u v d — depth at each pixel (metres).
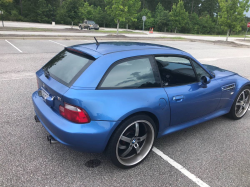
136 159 2.75
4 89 5.32
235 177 2.65
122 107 2.36
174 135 3.60
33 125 3.68
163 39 22.70
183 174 2.65
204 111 3.44
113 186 2.39
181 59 3.10
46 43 13.91
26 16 52.81
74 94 2.25
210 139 3.52
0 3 24.03
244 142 3.48
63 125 2.29
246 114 4.62
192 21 64.75
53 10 51.75
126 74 2.55
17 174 2.49
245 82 4.01
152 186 2.43
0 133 3.36
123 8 23.20
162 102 2.70
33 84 5.84
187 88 3.04
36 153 2.91
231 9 24.72
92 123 2.27
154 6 82.06
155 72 2.78
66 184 2.38
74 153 2.96
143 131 2.79
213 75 3.66
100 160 2.83
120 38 20.06
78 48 2.93
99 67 2.43
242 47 20.77
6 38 14.80
